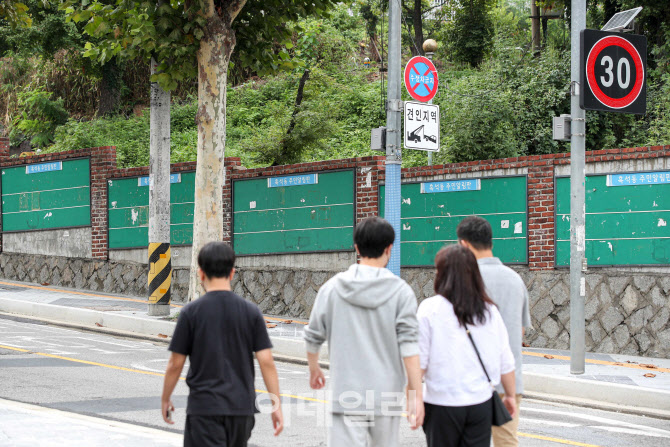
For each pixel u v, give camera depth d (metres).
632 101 10.95
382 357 4.12
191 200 18.50
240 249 17.83
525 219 13.80
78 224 20.25
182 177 18.62
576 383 9.89
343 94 28.97
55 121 30.97
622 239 12.82
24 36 25.64
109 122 29.12
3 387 9.12
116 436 6.54
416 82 13.28
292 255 16.92
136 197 19.23
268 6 15.41
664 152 12.49
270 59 15.95
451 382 4.28
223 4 14.36
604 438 7.57
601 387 9.67
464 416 4.27
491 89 18.55
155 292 15.17
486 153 17.17
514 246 13.91
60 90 32.66
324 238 16.44
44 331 14.34
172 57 14.49
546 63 20.67
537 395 9.95
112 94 30.45
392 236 4.29
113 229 19.62
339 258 16.17
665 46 21.55
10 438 6.30
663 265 12.45
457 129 17.33
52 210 20.73
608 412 9.17
